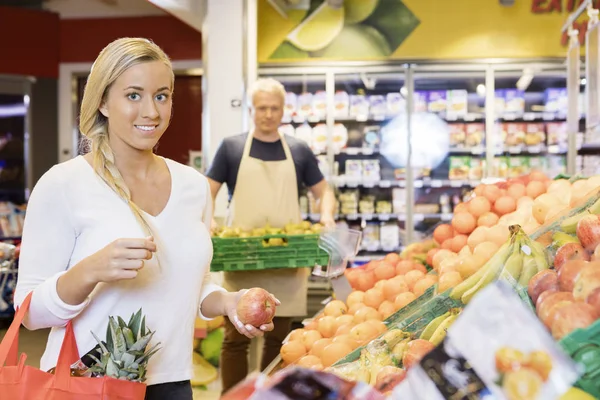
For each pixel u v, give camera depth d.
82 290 1.78
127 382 1.76
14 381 1.71
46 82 9.59
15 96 9.47
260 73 6.94
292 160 4.32
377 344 1.67
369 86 7.49
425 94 7.18
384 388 1.42
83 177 1.97
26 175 9.53
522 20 6.81
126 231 1.95
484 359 1.09
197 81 10.08
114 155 2.03
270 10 6.91
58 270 1.95
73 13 9.63
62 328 1.96
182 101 10.13
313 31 6.89
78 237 1.97
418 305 2.09
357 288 2.99
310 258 3.73
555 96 7.08
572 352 1.16
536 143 7.11
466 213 2.78
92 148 2.01
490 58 6.85
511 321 1.11
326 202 4.37
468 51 6.85
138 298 1.98
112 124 1.98
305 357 2.02
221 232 4.05
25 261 1.92
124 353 1.77
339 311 2.56
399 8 6.87
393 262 2.98
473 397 1.08
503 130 7.14
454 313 1.70
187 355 2.08
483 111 7.34
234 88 6.79
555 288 1.44
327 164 7.14
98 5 9.39
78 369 1.83
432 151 7.16
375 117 7.16
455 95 7.14
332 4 6.85
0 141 9.46
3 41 9.38
